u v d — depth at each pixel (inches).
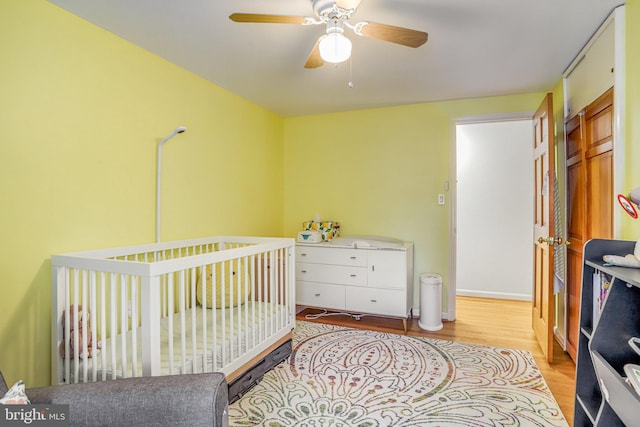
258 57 97.9
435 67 105.0
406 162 147.1
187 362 69.2
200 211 113.0
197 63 101.9
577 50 93.7
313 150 162.6
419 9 73.9
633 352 55.2
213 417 43.3
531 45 90.7
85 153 78.6
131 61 89.1
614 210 74.5
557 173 117.3
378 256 130.1
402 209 148.1
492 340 118.0
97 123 81.1
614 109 74.3
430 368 96.5
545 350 102.7
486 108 135.3
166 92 99.7
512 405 78.0
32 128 68.9
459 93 130.0
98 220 81.6
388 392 83.8
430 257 144.0
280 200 164.4
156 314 61.0
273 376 92.2
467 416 73.9
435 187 143.0
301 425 71.2
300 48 92.2
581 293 65.1
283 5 72.2
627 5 71.8
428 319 129.0
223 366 75.8
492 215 174.2
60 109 73.6
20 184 67.2
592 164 89.5
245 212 136.9
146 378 47.3
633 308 55.2
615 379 47.8
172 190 102.1
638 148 68.3
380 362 100.4
